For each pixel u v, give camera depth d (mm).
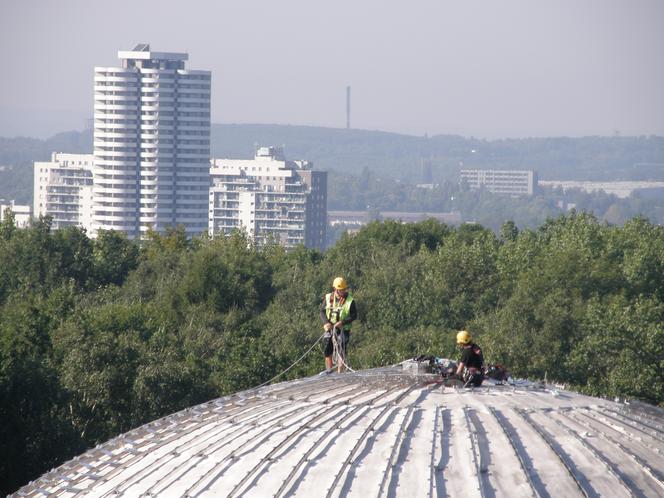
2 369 63281
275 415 28172
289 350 86375
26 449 60750
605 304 98938
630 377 80438
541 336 89812
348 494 22859
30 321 75312
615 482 23359
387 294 113000
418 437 25094
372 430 25750
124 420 69875
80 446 63438
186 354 86938
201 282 116812
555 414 27250
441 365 32812
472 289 113062
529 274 106625
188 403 70938
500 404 27734
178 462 25938
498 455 24125
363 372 33625
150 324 93125
